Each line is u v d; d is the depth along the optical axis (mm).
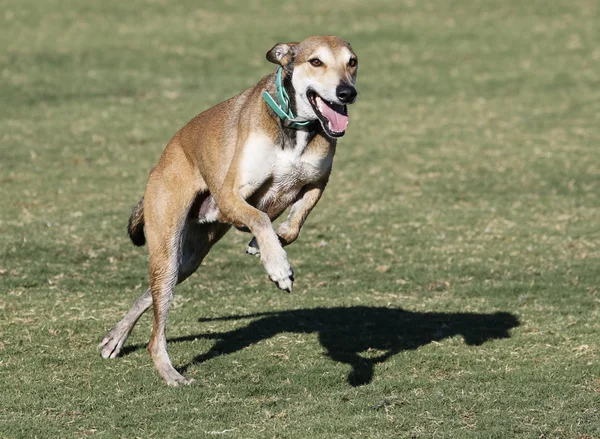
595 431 7840
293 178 8812
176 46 31281
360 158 20719
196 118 9500
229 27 33875
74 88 26328
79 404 8297
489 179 19109
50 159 19719
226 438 7625
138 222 10016
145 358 9617
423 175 19391
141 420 7965
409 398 8570
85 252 13781
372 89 27750
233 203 8547
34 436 7594
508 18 36000
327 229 15539
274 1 38000
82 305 11359
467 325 10883
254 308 11477
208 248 9945
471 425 7945
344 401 8500
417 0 38562
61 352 9688
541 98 26797
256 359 9617
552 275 13117
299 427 7852
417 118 24656
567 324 10883
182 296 11977
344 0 38438
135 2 36719
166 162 9398
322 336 10391
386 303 11766
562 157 20828
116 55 30016
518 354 9859
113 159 20062
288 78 8633
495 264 13672
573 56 31281
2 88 25750
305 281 12812
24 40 30859
